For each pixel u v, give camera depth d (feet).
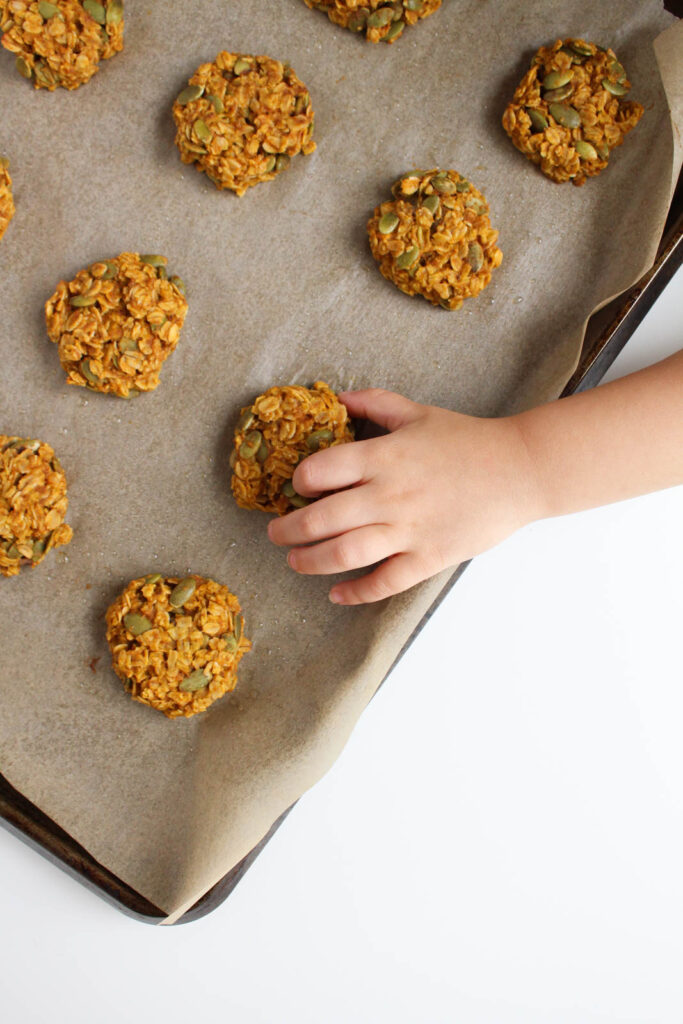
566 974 2.23
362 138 2.03
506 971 2.22
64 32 1.91
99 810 1.96
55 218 1.99
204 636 1.95
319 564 1.92
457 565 1.98
